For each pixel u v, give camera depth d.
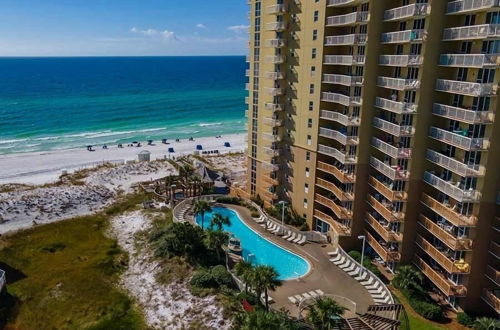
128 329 41.59
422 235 46.22
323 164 55.78
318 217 58.00
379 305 41.25
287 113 61.09
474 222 37.88
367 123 49.53
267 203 66.88
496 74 34.41
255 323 31.25
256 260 52.34
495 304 38.12
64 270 51.97
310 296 43.47
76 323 42.25
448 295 39.88
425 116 42.16
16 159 103.44
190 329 40.09
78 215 69.62
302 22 54.81
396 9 42.91
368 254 52.78
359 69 49.09
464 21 38.44
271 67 60.94
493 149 35.91
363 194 52.34
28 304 44.91
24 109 172.50
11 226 63.81
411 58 41.03
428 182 43.09
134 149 115.94
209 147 121.50
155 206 71.69
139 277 50.62
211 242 49.97
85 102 196.75
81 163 101.06
